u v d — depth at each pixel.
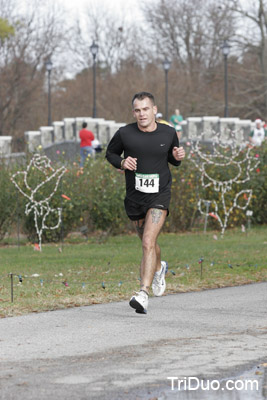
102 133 50.34
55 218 24.58
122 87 82.62
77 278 15.56
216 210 26.84
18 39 72.25
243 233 26.62
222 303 12.58
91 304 12.66
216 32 77.00
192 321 10.97
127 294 13.57
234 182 28.02
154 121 11.65
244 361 8.58
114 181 25.47
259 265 17.39
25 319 11.25
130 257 19.56
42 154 25.38
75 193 24.92
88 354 8.95
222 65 76.62
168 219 27.11
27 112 74.94
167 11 82.44
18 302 12.66
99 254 20.45
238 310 11.88
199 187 27.41
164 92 79.75
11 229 25.11
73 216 24.91
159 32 83.44
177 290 14.01
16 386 7.63
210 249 21.12
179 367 8.33
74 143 47.53
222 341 9.60
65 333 10.19
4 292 13.66
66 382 7.76
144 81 82.50
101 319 11.20
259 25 72.69
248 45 73.00
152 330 10.34
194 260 18.42
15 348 9.30
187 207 27.20
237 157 28.28
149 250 11.27
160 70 83.31
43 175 24.48
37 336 10.01
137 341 9.63
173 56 83.44
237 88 76.12
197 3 81.19
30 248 23.06
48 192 24.44
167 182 11.62
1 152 25.91
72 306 12.44
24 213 24.42
